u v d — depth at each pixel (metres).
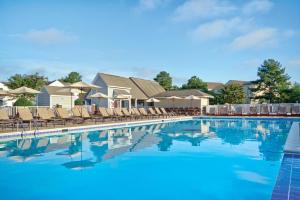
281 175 7.12
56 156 10.73
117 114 25.98
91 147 12.83
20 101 31.59
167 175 8.09
